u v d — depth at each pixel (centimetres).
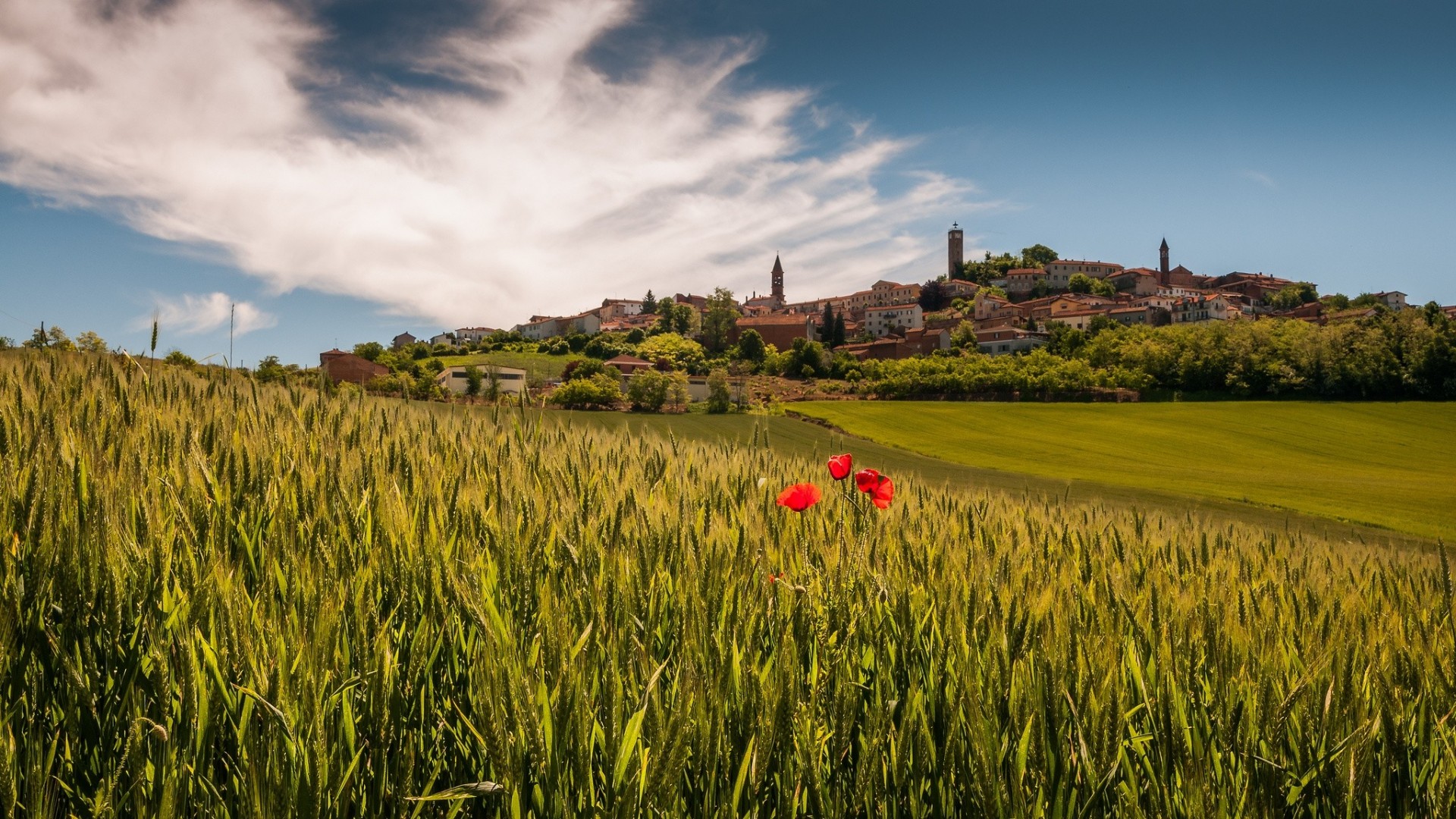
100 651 148
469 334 17800
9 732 123
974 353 14288
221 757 133
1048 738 167
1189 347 9238
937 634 202
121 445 241
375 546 191
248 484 222
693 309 18450
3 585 144
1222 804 160
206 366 433
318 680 130
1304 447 5950
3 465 190
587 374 11506
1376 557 479
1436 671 222
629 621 169
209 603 151
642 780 130
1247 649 225
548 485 282
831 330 16238
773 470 417
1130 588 284
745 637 177
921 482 511
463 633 164
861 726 171
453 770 147
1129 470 4503
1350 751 169
